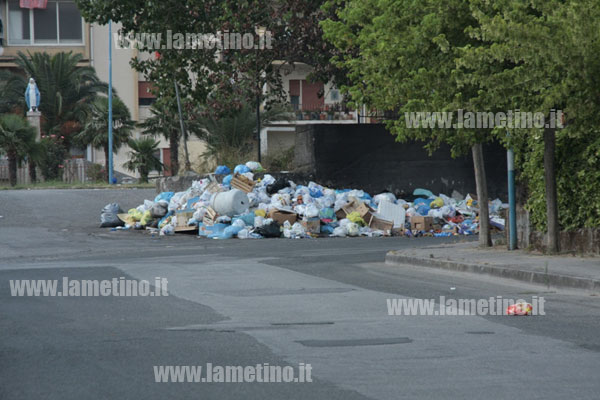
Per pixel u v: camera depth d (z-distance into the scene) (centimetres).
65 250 4481
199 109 7175
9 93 11006
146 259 3700
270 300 2227
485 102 2895
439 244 4144
